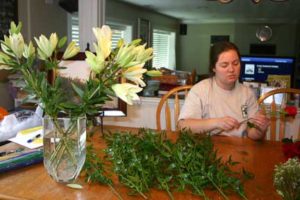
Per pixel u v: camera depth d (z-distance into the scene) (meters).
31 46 0.90
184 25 8.96
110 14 5.18
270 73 3.18
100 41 0.84
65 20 3.36
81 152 0.99
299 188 0.75
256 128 1.58
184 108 1.83
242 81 3.09
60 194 0.93
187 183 0.95
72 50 0.96
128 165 0.98
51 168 0.98
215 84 1.86
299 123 2.21
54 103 0.90
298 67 5.56
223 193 0.93
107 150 1.09
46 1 2.97
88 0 2.59
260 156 1.30
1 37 2.37
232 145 1.45
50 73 1.11
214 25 8.82
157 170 0.98
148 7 6.12
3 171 1.04
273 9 6.21
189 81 3.26
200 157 1.01
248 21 8.46
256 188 0.99
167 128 1.98
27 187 0.96
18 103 2.24
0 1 2.35
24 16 2.65
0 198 0.92
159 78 2.97
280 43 8.34
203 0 5.12
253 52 8.50
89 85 0.89
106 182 0.98
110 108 1.59
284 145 1.24
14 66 0.89
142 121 2.60
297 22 8.11
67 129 0.96
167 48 8.48
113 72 0.86
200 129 1.60
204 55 9.00
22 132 1.44
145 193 0.93
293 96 2.55
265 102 2.20
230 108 1.83
